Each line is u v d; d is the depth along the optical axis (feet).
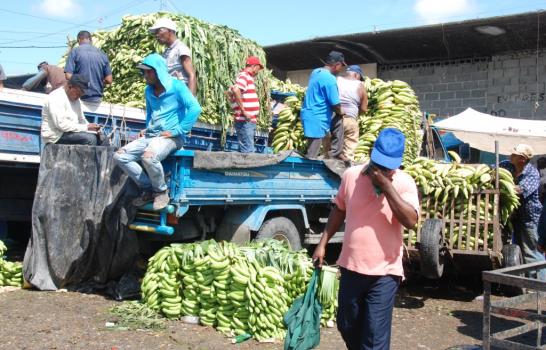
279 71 70.18
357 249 12.38
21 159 22.93
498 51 58.65
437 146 39.65
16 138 22.79
